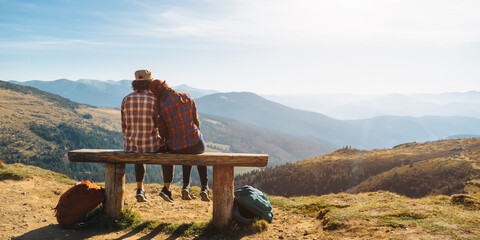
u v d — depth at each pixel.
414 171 165.50
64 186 9.02
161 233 5.90
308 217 7.27
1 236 5.25
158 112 5.71
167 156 5.64
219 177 6.04
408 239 4.78
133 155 5.71
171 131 5.70
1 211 6.35
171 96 5.68
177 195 9.60
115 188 6.13
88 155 5.84
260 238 5.75
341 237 5.37
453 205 7.23
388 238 4.90
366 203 7.64
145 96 5.68
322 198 9.10
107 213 6.17
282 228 6.43
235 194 6.65
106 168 6.11
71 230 5.81
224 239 5.70
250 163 5.83
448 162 163.00
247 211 6.60
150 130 5.74
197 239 5.66
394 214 6.11
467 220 5.59
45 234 5.51
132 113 5.67
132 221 6.27
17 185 8.28
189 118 5.74
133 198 8.79
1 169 9.23
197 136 5.79
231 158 5.79
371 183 169.50
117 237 5.62
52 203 7.46
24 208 6.76
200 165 5.73
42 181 9.11
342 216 6.25
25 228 5.73
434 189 140.88
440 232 4.97
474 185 130.38
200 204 8.71
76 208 5.81
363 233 5.30
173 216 7.27
